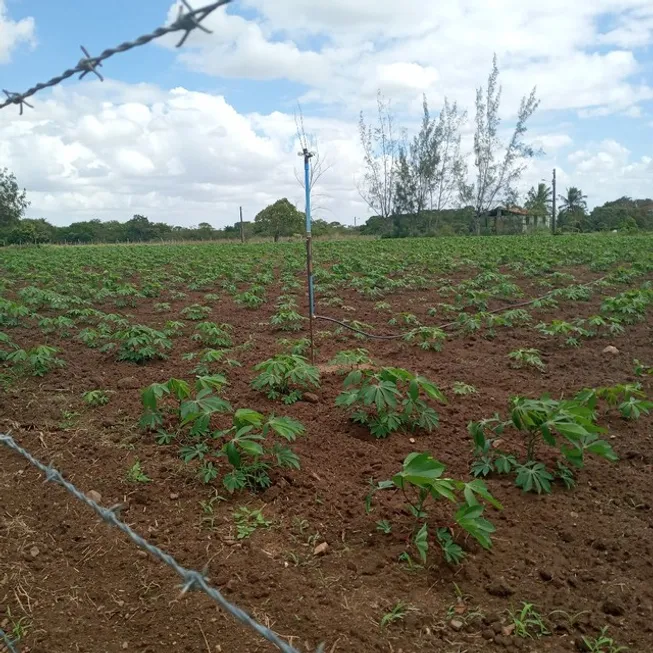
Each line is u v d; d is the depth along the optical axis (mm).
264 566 3137
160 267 19953
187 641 2643
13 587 3029
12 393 5715
